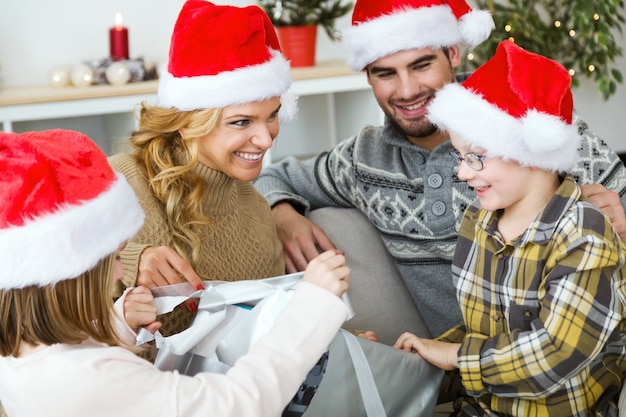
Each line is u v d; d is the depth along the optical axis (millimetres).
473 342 1417
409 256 1913
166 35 3732
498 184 1376
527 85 1341
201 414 1153
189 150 1571
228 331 1419
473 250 1502
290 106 1743
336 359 1411
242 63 1509
